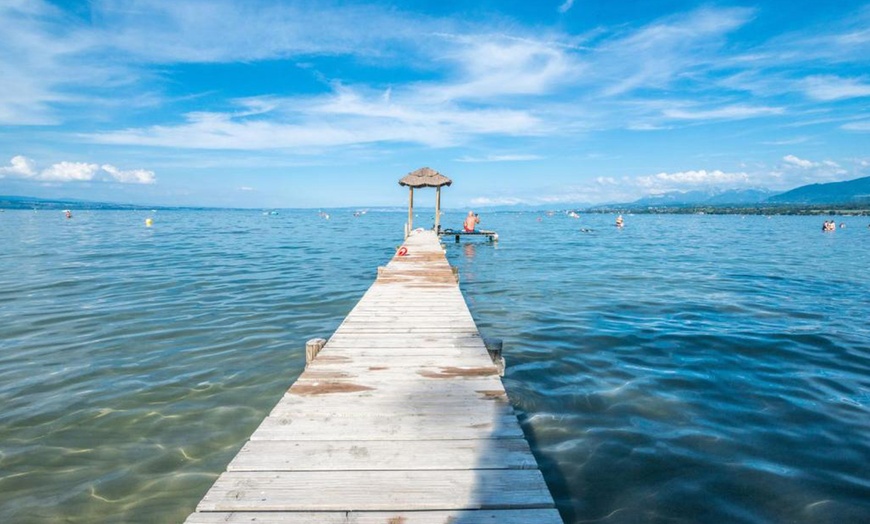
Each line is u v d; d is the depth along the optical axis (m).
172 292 11.41
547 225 68.06
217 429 4.59
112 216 98.19
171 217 94.94
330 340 5.38
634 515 3.36
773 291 12.20
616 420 4.78
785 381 5.82
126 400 5.21
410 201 26.06
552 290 12.38
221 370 6.16
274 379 5.86
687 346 7.24
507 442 3.00
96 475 3.81
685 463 3.99
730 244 30.19
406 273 10.52
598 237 37.88
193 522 2.20
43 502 3.48
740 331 8.10
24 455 4.08
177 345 7.18
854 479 3.75
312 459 2.76
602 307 10.20
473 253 23.17
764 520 3.30
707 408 5.05
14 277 13.33
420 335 5.59
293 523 2.21
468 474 2.62
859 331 8.06
